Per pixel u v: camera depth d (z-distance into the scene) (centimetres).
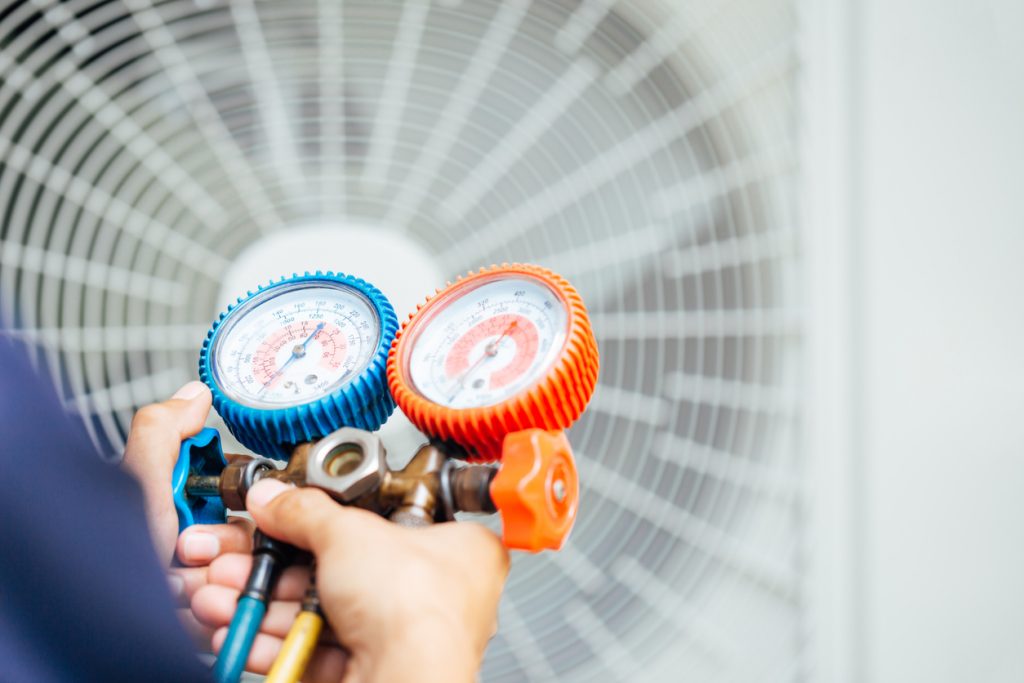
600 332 61
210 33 58
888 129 60
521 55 59
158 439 46
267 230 61
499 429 43
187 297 60
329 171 60
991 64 61
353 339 48
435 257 62
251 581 42
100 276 59
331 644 44
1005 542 62
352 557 39
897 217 60
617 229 61
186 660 34
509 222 61
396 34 58
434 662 37
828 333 61
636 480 61
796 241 61
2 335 34
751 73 60
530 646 60
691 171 60
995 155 61
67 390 57
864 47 60
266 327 49
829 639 61
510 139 61
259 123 60
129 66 58
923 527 62
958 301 62
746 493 61
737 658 61
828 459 61
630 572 61
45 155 57
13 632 33
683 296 61
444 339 46
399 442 60
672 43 59
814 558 61
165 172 59
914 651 61
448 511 43
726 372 61
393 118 60
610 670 60
